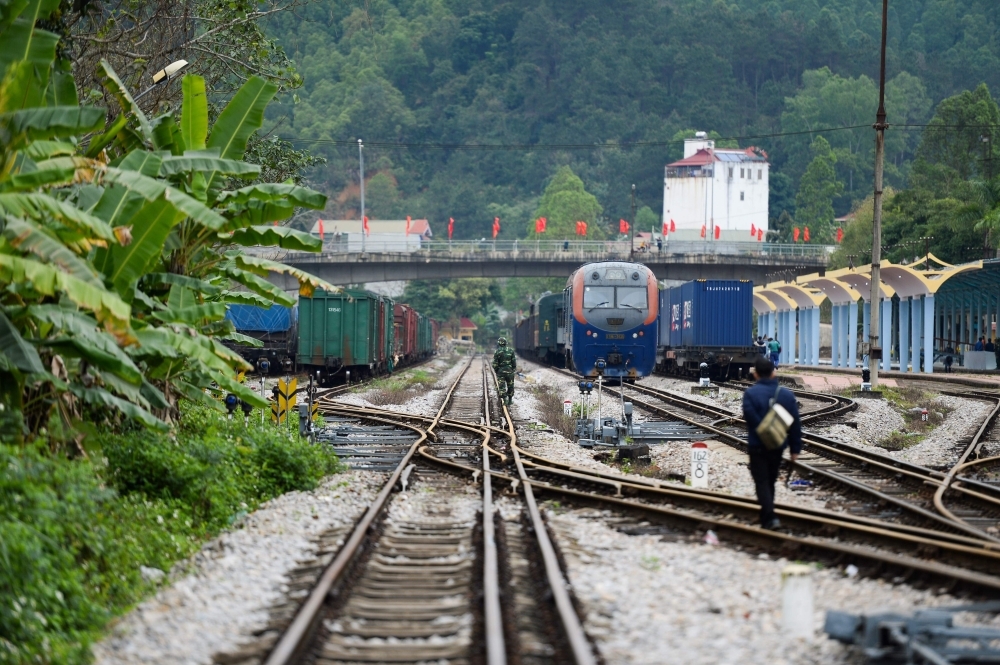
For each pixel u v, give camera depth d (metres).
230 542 26.20
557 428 60.38
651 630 18.78
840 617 18.17
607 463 46.12
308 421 45.38
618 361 90.69
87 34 46.47
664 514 29.52
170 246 35.47
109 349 28.38
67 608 19.23
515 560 23.91
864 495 34.25
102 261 31.02
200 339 34.62
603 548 25.84
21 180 26.75
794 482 37.59
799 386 94.88
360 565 23.30
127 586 21.69
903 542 25.44
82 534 22.02
